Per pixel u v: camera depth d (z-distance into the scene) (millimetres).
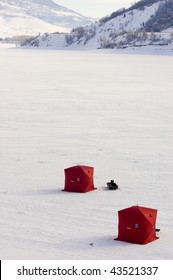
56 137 37406
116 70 117312
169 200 22578
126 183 25359
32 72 105438
